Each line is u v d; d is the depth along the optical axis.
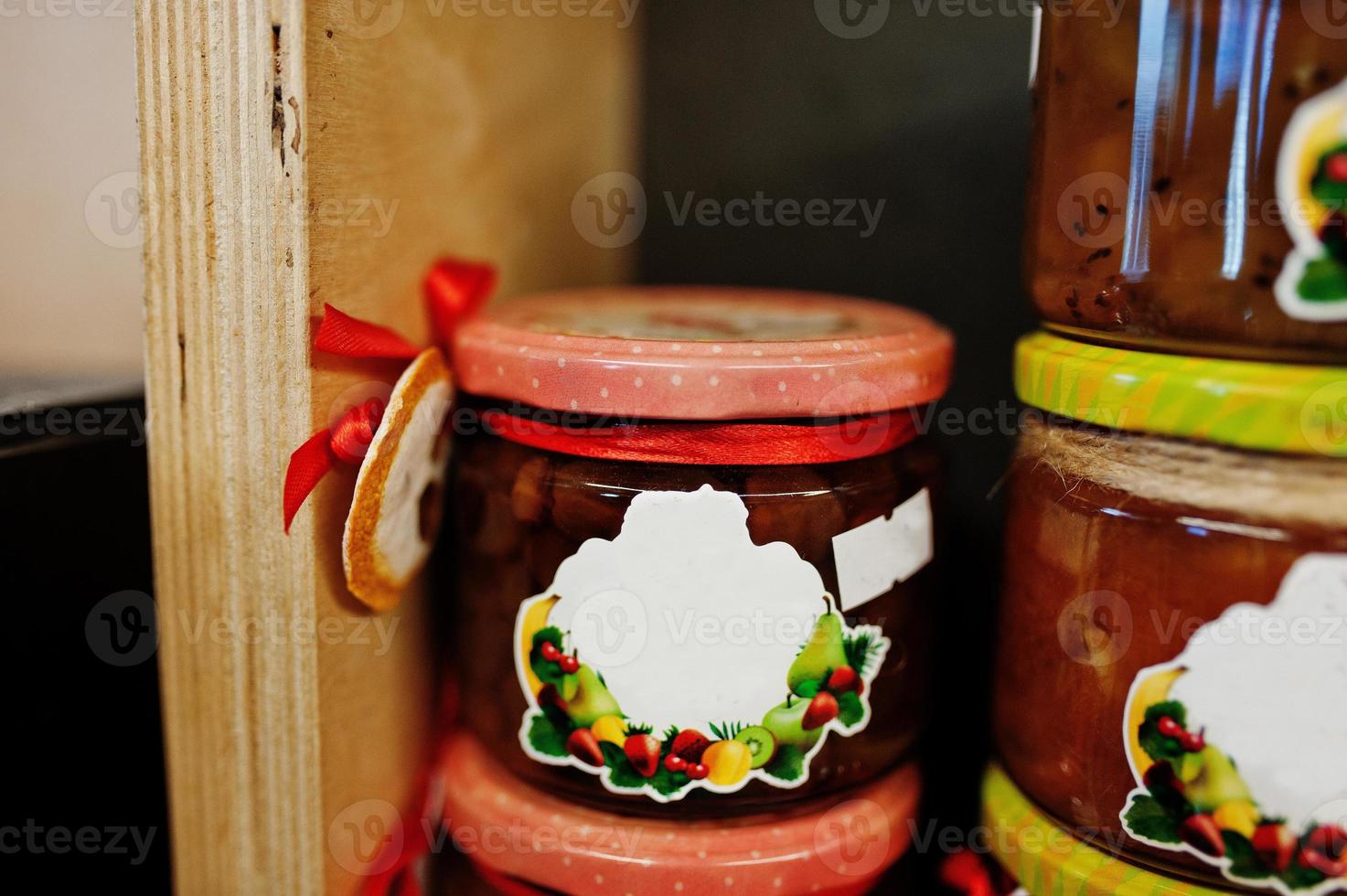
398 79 0.22
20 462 0.22
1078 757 0.21
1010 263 0.27
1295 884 0.19
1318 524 0.19
